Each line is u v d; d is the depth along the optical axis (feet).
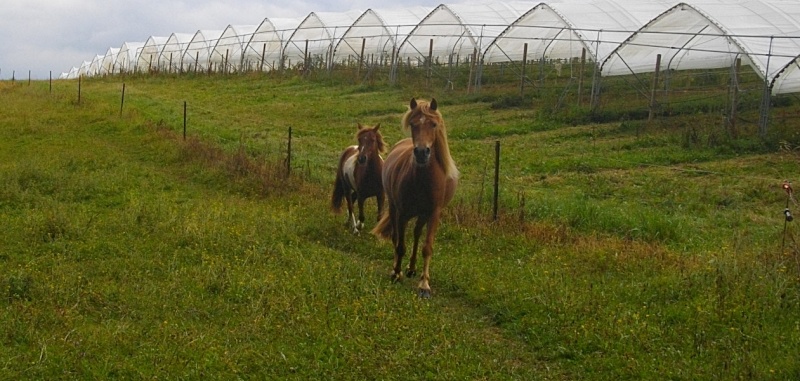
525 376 22.00
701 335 23.25
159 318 25.98
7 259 33.32
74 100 99.66
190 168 58.39
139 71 158.30
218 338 24.02
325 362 22.41
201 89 120.47
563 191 51.78
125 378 21.08
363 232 40.57
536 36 101.81
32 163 53.88
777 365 20.94
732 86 79.51
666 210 46.39
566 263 32.58
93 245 35.01
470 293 29.19
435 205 30.63
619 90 96.37
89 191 48.96
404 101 97.71
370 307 27.04
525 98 93.86
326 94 107.45
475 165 61.26
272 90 114.52
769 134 67.10
